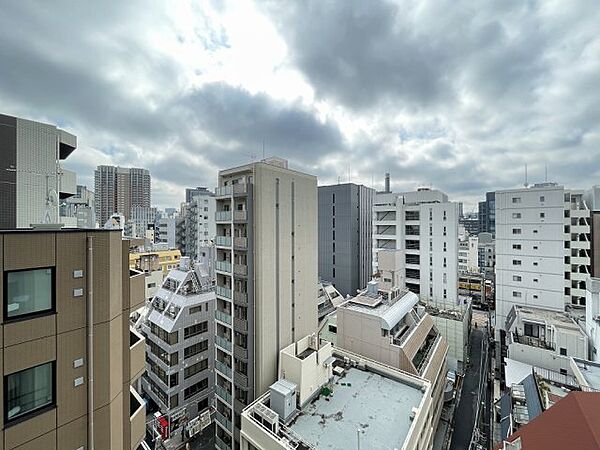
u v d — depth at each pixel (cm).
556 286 4394
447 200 5894
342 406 2050
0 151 1501
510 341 3688
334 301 4950
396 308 3066
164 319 3247
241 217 2308
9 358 848
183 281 3491
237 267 2338
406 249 5266
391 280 4238
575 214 4434
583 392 1413
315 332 2809
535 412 2036
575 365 2519
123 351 1198
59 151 1802
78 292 1002
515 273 4703
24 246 886
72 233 993
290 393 1945
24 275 895
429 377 2678
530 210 4612
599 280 3134
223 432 2517
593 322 3053
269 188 2358
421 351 3145
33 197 1600
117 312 1127
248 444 1897
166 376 3100
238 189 2314
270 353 2348
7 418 850
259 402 2014
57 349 948
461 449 2895
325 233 6419
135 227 10638
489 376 4147
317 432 1795
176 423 3083
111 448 1072
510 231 4756
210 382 3422
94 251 1045
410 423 1872
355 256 6244
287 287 2522
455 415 3412
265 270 2314
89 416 1013
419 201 5378
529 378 2584
